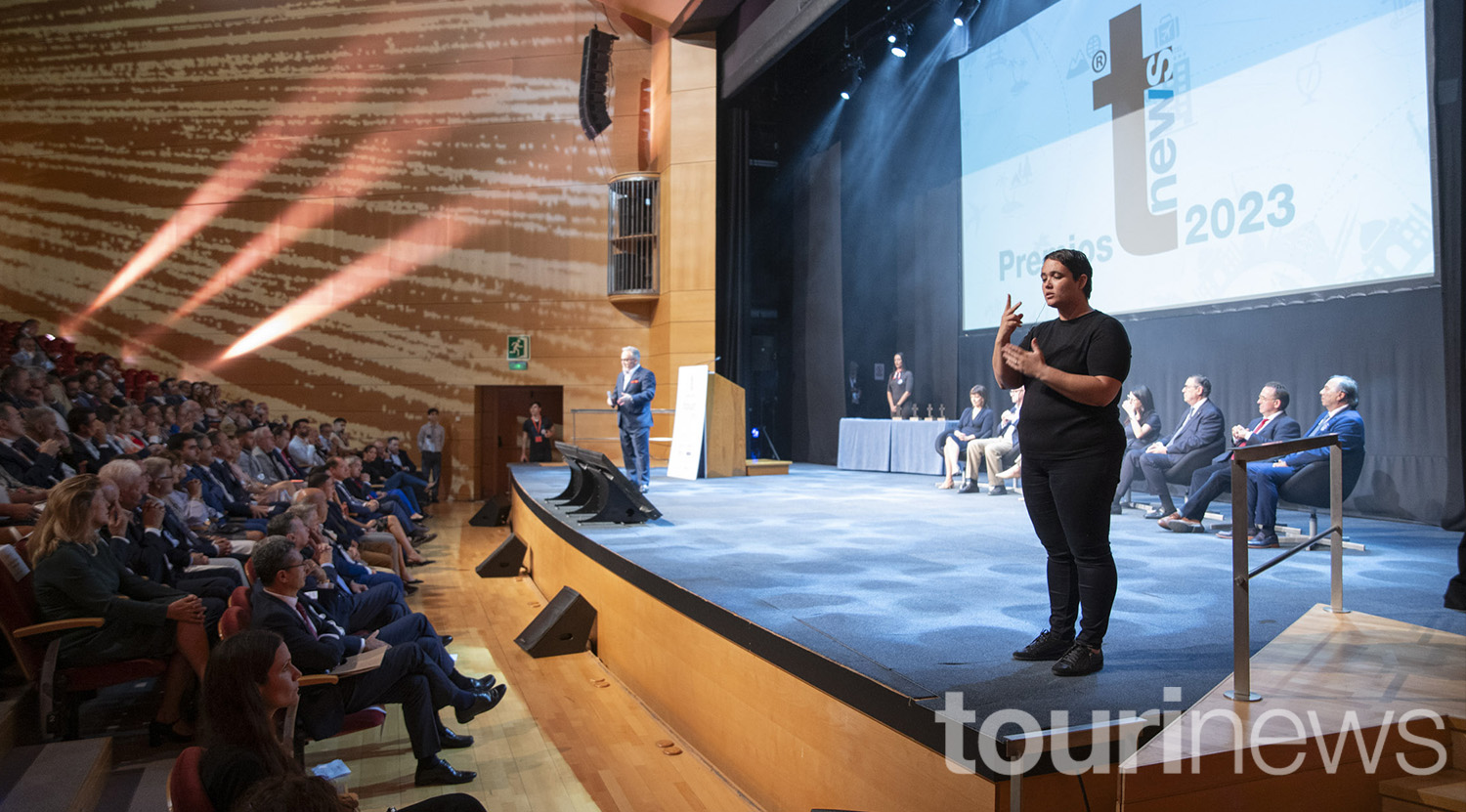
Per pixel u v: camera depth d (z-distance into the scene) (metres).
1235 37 6.72
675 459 9.42
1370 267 5.91
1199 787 1.86
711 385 9.30
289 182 12.84
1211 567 4.10
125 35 12.98
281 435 9.02
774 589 3.53
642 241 11.98
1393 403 5.91
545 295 12.52
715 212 11.38
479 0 12.68
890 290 11.92
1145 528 5.51
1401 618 3.09
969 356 10.09
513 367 12.55
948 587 3.57
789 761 2.72
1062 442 2.33
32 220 12.99
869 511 6.27
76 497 3.25
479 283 12.64
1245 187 6.70
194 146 12.93
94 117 13.02
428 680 3.34
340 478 7.33
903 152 11.33
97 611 3.17
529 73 12.59
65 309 12.89
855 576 3.83
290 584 3.11
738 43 10.38
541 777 3.26
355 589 4.88
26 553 3.33
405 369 12.71
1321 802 1.97
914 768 2.12
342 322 12.74
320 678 2.98
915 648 2.63
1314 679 2.35
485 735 3.70
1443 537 5.12
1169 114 7.30
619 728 3.75
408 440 12.70
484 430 12.91
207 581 4.07
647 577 3.97
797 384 12.55
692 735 3.49
